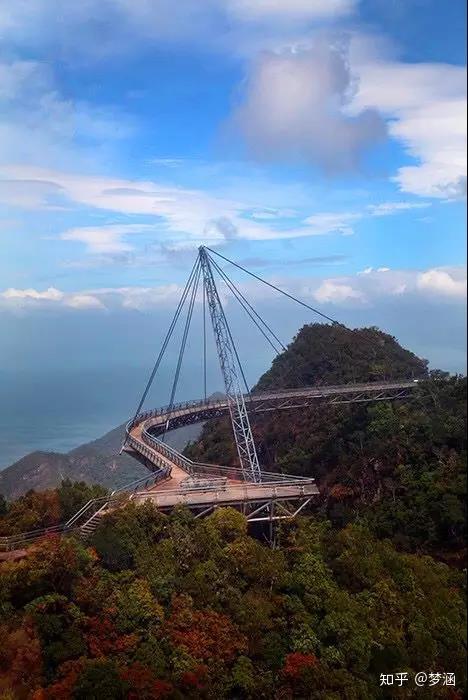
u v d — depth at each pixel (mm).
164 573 69500
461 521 105812
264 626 67062
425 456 123250
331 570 81312
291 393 163000
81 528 80062
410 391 157750
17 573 62844
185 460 120000
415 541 108875
